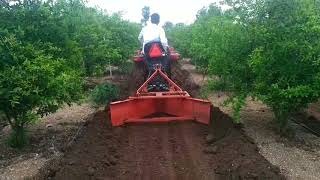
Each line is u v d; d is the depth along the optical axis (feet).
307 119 15.76
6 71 11.24
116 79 24.91
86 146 12.17
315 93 11.75
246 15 13.89
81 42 20.30
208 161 11.21
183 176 10.34
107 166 10.92
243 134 13.10
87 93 19.79
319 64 11.75
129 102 14.24
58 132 14.12
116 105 13.94
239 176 9.91
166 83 16.08
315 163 11.12
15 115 12.16
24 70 11.48
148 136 13.51
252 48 13.58
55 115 16.31
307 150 12.16
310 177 10.15
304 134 13.76
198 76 26.13
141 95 14.60
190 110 14.56
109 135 13.24
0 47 11.48
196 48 23.65
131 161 11.39
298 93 11.73
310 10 12.69
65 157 11.28
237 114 13.17
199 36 25.36
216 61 15.25
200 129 13.99
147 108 14.58
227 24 15.39
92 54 20.70
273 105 12.92
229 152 11.53
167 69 18.40
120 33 29.76
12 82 11.19
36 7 13.33
